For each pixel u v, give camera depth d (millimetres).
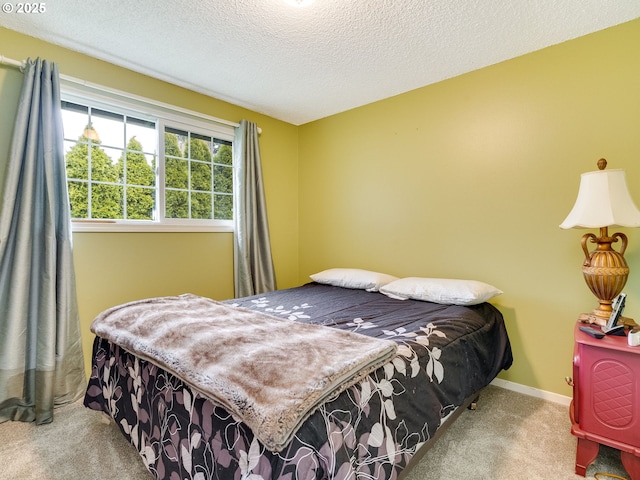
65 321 1924
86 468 1439
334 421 919
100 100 2164
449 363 1484
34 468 1438
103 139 2258
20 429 1729
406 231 2717
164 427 1183
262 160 3166
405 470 1238
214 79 2445
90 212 2211
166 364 1157
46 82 1884
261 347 1164
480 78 2293
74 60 2055
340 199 3160
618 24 1799
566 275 2004
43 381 1805
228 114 2883
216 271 2828
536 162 2086
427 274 2605
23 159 1825
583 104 1917
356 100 2852
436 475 1394
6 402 1777
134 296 2340
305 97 2781
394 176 2771
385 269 2861
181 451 1090
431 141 2545
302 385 923
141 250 2373
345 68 2283
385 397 1107
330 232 3256
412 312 1879
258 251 2982
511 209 2189
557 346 2041
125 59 2158
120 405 1495
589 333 1441
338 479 861
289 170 3428
